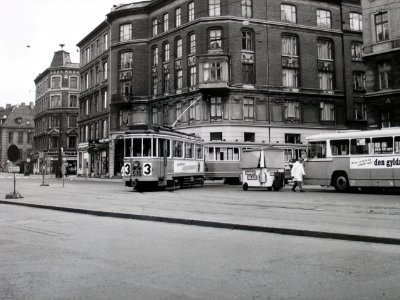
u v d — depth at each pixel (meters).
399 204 15.67
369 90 34.28
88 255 7.40
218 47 40.78
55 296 5.04
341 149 23.06
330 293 5.17
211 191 24.72
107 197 20.25
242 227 10.50
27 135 105.25
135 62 48.97
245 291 5.25
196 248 8.06
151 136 24.98
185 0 43.72
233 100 40.53
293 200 17.72
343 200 17.66
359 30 47.06
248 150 25.22
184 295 5.09
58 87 78.38
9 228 10.82
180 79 44.38
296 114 43.38
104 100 55.06
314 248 8.07
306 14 44.34
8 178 56.22
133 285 5.52
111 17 50.84
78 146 63.56
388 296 5.04
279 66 42.59
